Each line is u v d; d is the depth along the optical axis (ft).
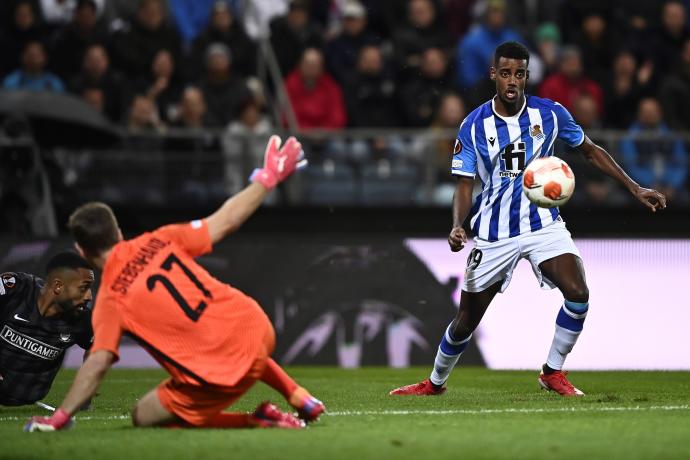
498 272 92.94
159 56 175.42
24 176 148.05
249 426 67.41
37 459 56.08
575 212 158.30
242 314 64.69
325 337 140.36
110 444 60.29
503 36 182.50
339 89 177.99
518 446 59.93
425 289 141.69
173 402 65.31
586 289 91.15
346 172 160.35
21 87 170.19
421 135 160.97
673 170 160.76
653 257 142.10
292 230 158.40
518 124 92.02
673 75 185.57
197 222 65.10
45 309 81.05
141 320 63.57
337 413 78.69
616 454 57.26
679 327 141.28
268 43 185.37
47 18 191.42
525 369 135.23
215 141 157.17
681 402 86.79
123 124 172.14
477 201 94.58
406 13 192.65
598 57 193.36
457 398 91.66
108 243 64.18
